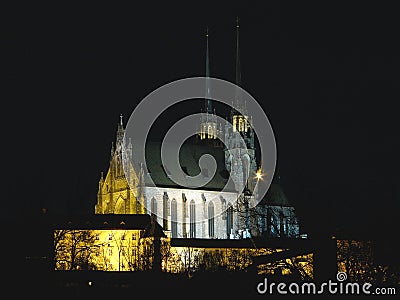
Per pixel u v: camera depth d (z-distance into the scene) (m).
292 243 150.00
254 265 154.62
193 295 161.62
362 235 154.62
